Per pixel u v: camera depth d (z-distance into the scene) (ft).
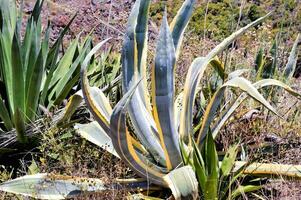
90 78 15.61
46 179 11.60
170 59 10.77
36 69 13.33
